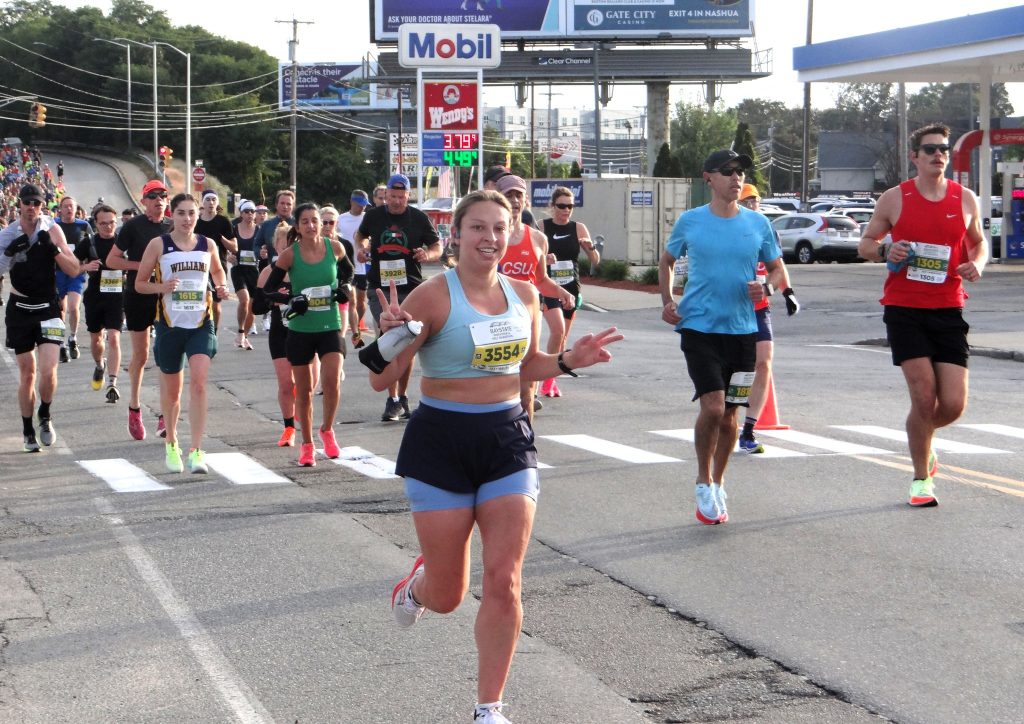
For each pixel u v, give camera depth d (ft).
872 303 89.66
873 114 415.44
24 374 35.50
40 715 15.98
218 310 36.17
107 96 410.31
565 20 218.59
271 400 45.85
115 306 45.44
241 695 16.65
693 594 20.97
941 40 113.50
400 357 15.33
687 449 35.19
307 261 32.48
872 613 19.81
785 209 213.87
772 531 25.23
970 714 15.70
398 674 17.42
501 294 15.85
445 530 15.23
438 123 113.09
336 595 21.21
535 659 17.90
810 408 42.93
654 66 225.35
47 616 20.15
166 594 21.30
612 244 149.59
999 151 267.18
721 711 15.89
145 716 15.94
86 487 30.45
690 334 25.29
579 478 30.96
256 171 398.83
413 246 39.93
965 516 26.32
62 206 57.67
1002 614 19.67
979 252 26.68
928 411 26.73
